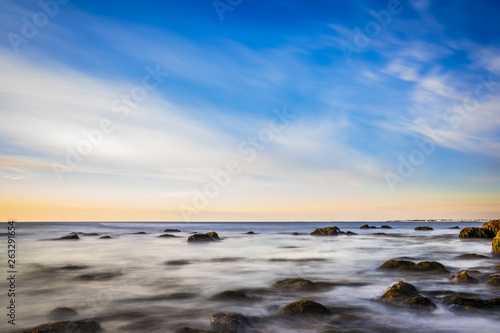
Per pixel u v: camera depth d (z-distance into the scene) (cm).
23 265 1825
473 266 1691
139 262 1961
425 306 912
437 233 5569
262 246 3045
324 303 1013
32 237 4069
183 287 1277
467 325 805
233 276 1513
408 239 4003
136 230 6669
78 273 1584
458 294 1066
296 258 2161
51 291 1210
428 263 1562
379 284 1296
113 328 804
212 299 1070
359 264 1873
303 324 820
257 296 1112
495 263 1805
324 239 4034
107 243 3312
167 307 992
